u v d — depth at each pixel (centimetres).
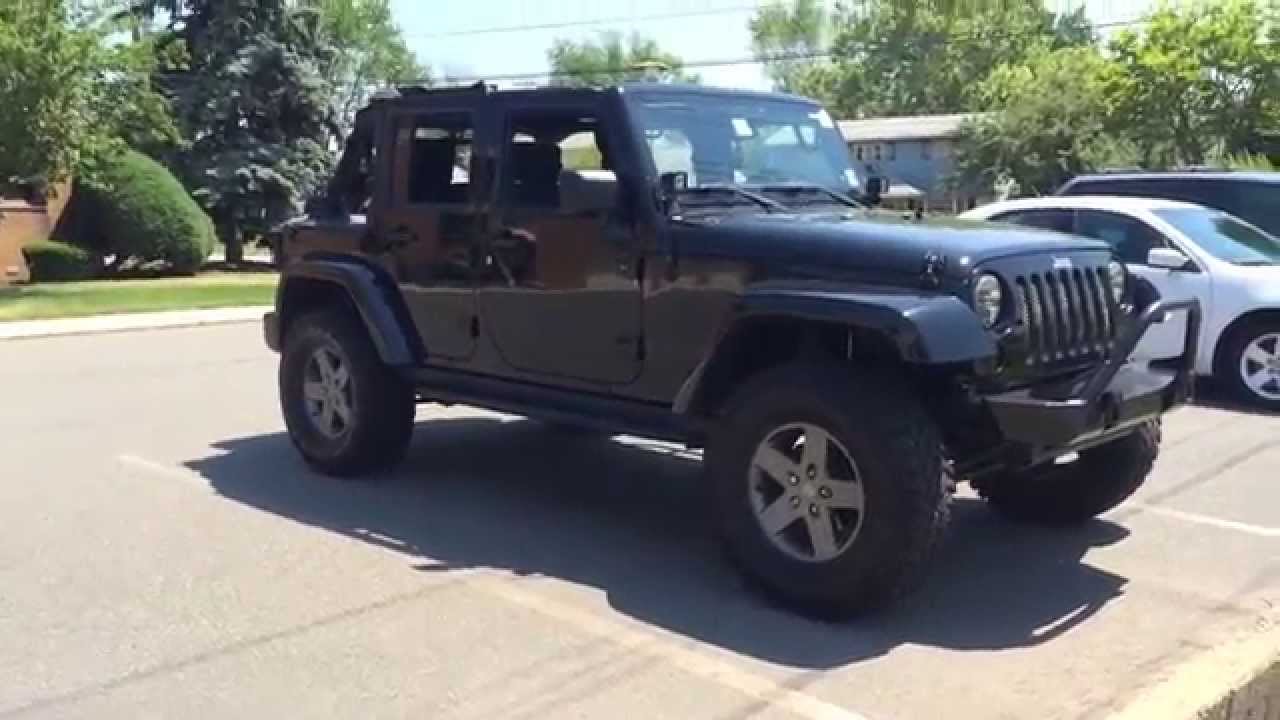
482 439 838
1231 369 1020
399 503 676
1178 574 568
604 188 569
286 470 754
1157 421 592
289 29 2953
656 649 471
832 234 511
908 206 636
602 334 581
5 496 694
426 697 428
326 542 605
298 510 662
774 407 502
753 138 607
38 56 2011
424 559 579
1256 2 3706
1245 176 1214
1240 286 1010
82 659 462
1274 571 573
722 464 523
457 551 591
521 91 613
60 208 2545
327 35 3197
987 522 651
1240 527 646
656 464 770
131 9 2711
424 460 777
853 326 477
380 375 697
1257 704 446
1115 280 553
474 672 450
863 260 496
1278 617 512
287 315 750
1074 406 474
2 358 1331
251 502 679
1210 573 570
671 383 559
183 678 445
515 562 575
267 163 2878
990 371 482
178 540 607
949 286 479
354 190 718
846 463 490
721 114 601
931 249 488
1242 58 3703
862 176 645
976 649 473
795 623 499
